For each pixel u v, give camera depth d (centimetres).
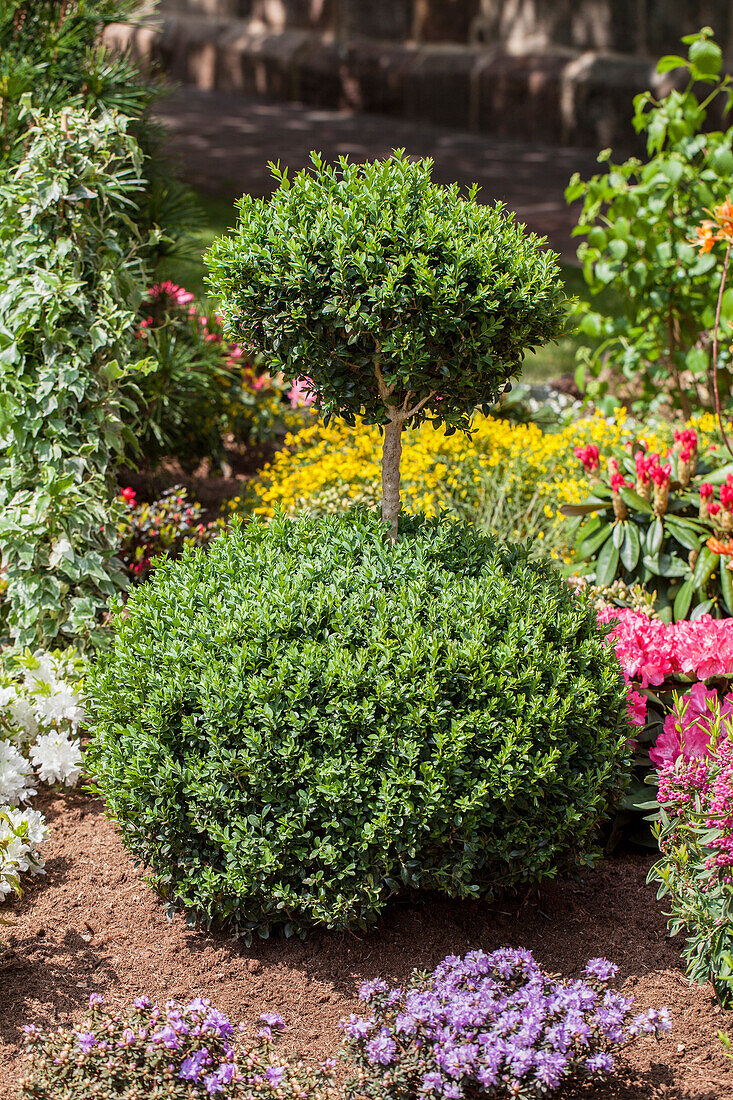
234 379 588
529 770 274
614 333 602
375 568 314
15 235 425
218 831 277
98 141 422
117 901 309
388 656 282
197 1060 234
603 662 303
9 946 291
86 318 418
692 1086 249
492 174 1292
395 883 276
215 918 298
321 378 313
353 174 319
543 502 515
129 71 498
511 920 302
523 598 305
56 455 406
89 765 305
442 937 295
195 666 292
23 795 334
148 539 464
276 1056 249
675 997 275
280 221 305
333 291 297
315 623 296
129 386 438
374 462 522
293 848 274
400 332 294
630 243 573
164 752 283
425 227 302
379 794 268
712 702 308
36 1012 269
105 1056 236
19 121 443
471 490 520
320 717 280
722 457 443
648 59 1398
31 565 394
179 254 538
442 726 276
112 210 450
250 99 1797
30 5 495
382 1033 237
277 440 631
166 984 279
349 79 1694
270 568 319
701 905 268
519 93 1508
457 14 1589
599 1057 234
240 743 282
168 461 593
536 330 312
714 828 265
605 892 315
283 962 287
